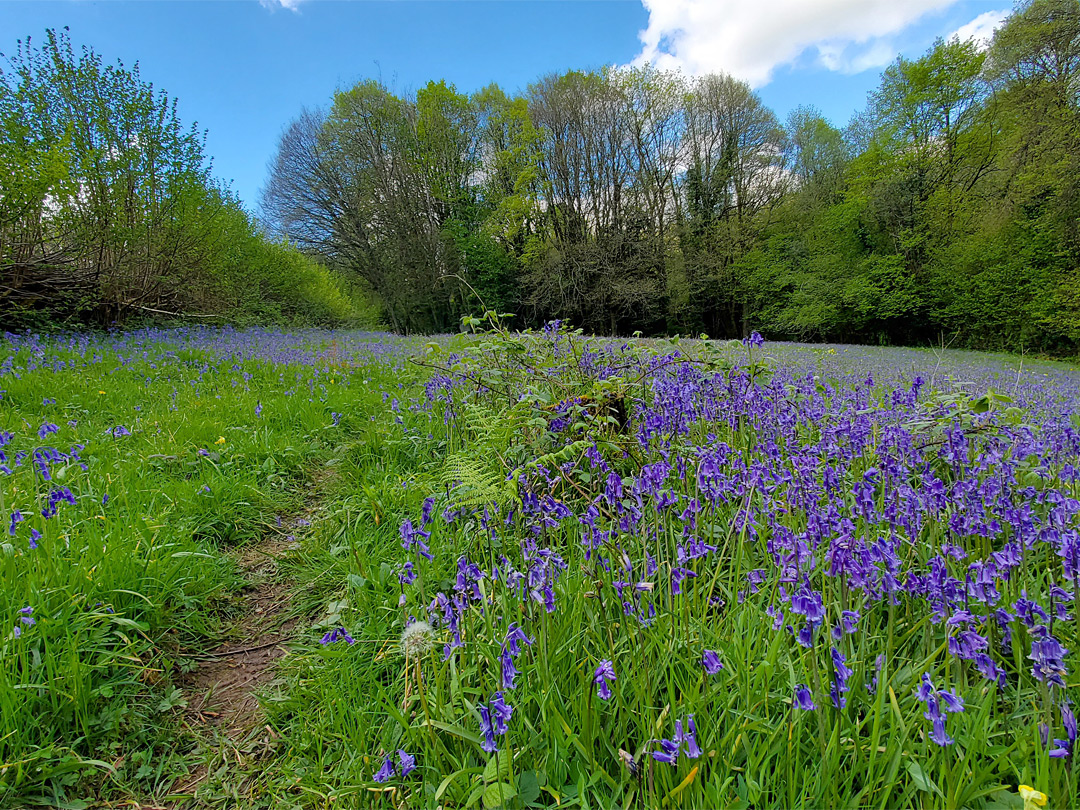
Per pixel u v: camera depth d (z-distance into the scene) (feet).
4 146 33.53
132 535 8.68
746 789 4.44
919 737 4.82
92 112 40.01
